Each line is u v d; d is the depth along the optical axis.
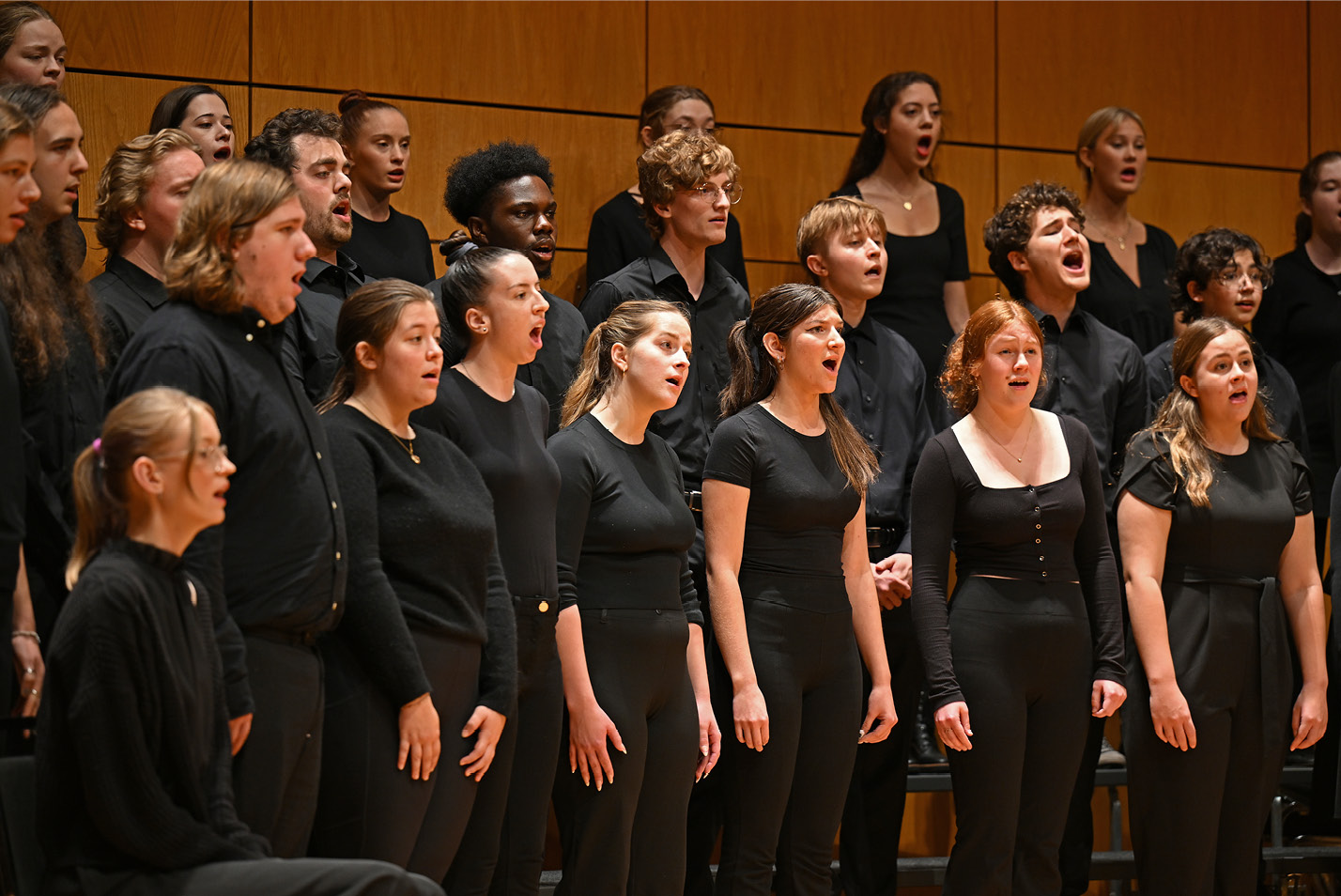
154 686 4.51
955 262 10.67
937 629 7.55
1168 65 12.54
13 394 5.30
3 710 5.20
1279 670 8.09
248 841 4.73
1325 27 12.84
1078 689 7.63
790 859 7.21
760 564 7.25
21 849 4.74
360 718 5.45
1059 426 7.91
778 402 7.44
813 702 7.25
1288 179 12.79
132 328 6.38
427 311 5.78
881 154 10.66
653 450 7.02
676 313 7.03
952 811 9.95
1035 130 12.15
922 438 8.83
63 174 5.95
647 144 10.23
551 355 7.86
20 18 7.83
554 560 6.40
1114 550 8.79
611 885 6.53
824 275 8.92
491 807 6.00
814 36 11.52
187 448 4.60
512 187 8.35
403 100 10.40
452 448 5.97
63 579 5.68
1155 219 12.47
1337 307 10.88
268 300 5.25
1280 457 8.37
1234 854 8.07
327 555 5.21
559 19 10.82
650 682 6.69
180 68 9.81
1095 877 8.89
